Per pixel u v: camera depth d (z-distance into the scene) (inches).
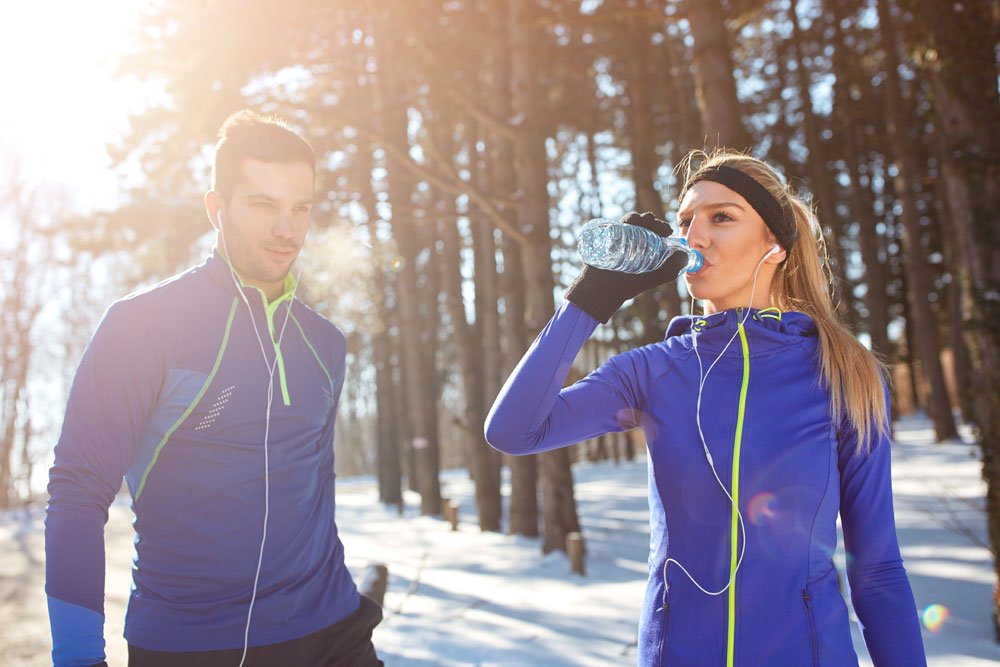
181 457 77.9
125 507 903.7
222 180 81.1
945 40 231.1
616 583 330.0
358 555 438.9
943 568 303.4
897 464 663.8
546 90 739.4
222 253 82.7
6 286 1322.6
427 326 904.3
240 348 80.0
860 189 912.3
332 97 558.9
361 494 1026.1
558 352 65.2
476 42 503.5
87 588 68.3
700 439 65.5
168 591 77.6
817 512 64.0
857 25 868.0
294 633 81.0
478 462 576.1
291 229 81.4
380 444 858.8
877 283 896.9
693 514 64.5
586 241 65.3
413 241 681.6
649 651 64.1
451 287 650.2
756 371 66.9
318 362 86.4
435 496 703.1
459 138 806.5
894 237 1153.4
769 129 940.0
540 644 220.8
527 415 64.9
